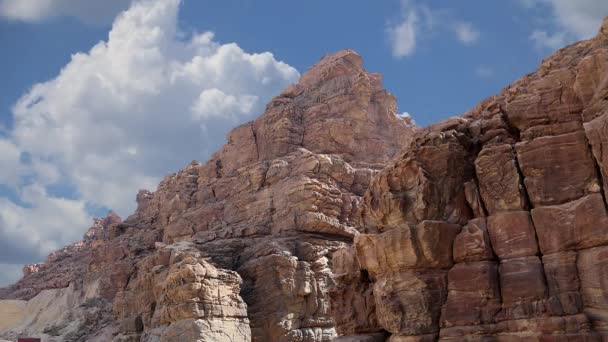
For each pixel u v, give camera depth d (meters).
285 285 49.53
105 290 78.50
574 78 19.61
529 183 19.31
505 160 19.95
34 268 120.19
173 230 68.19
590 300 17.58
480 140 21.53
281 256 50.41
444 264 20.19
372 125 68.12
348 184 59.31
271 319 49.03
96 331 72.00
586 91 18.98
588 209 17.94
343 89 68.94
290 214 56.03
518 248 18.95
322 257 53.09
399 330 20.05
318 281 51.50
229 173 69.31
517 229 19.09
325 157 58.81
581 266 17.92
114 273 71.62
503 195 19.70
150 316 53.81
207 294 44.06
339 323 23.55
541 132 19.81
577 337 17.14
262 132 68.31
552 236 18.47
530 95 20.45
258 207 60.09
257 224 58.09
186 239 64.62
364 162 64.88
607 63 18.34
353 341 21.98
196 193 72.94
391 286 20.56
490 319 18.83
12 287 111.06
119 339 56.16
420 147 21.27
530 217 19.06
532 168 19.33
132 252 76.25
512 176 19.67
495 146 20.33
